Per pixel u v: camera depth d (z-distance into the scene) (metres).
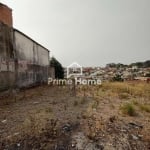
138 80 28.59
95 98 8.87
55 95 10.32
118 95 10.89
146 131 4.86
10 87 10.97
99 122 4.82
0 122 5.08
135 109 7.07
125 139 4.16
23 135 4.07
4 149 3.59
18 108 6.82
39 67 18.33
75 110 6.05
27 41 14.59
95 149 3.56
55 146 3.61
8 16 11.20
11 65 11.26
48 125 4.49
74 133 4.10
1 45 9.99
